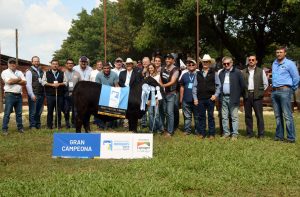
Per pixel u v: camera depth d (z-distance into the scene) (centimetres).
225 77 1209
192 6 2798
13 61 1322
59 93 1410
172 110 1256
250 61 1215
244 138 1210
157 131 1322
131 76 1341
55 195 661
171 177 763
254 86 1212
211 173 802
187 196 668
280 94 1155
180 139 1195
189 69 1280
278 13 2900
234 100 1195
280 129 1180
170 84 1247
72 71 1434
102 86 1160
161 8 2958
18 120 1350
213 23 3136
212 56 4281
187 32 3123
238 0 2780
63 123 1589
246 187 729
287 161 891
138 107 1148
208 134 1278
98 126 1414
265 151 997
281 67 1157
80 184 717
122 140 951
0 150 1056
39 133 1315
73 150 964
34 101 1412
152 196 654
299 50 4938
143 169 829
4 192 685
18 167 879
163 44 3406
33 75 1404
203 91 1227
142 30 3572
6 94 1318
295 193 701
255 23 3088
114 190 675
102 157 951
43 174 812
